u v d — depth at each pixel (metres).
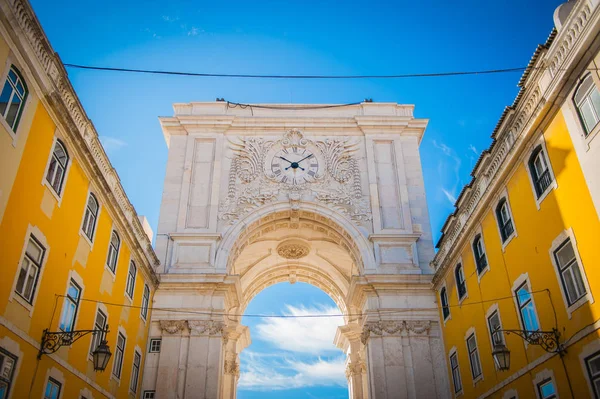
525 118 11.11
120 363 14.43
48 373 9.94
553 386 10.23
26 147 9.20
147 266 16.83
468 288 15.06
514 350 11.95
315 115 22.62
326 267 26.28
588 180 9.09
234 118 21.78
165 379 16.69
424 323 18.02
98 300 12.73
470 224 14.45
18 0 8.51
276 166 21.06
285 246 24.52
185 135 21.75
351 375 26.52
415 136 22.06
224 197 20.31
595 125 8.92
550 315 10.36
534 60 10.50
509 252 12.23
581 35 8.91
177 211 20.00
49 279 10.12
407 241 19.52
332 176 21.00
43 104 9.79
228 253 19.16
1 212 8.39
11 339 8.67
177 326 17.50
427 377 17.25
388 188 20.75
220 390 17.17
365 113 22.58
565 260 9.91
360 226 19.97
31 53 9.11
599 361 8.84
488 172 13.24
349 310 24.33
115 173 13.81
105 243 13.21
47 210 10.05
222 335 17.75
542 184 10.80
